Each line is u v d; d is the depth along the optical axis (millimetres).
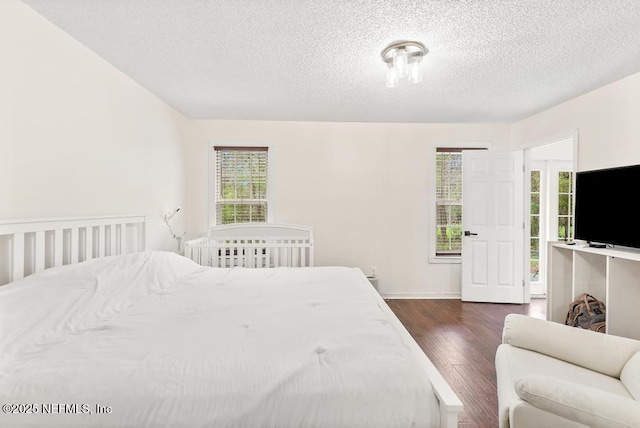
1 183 1472
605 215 2371
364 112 3479
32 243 1505
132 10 1654
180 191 3574
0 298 1136
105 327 1271
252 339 1178
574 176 2943
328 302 1646
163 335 1205
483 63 2262
